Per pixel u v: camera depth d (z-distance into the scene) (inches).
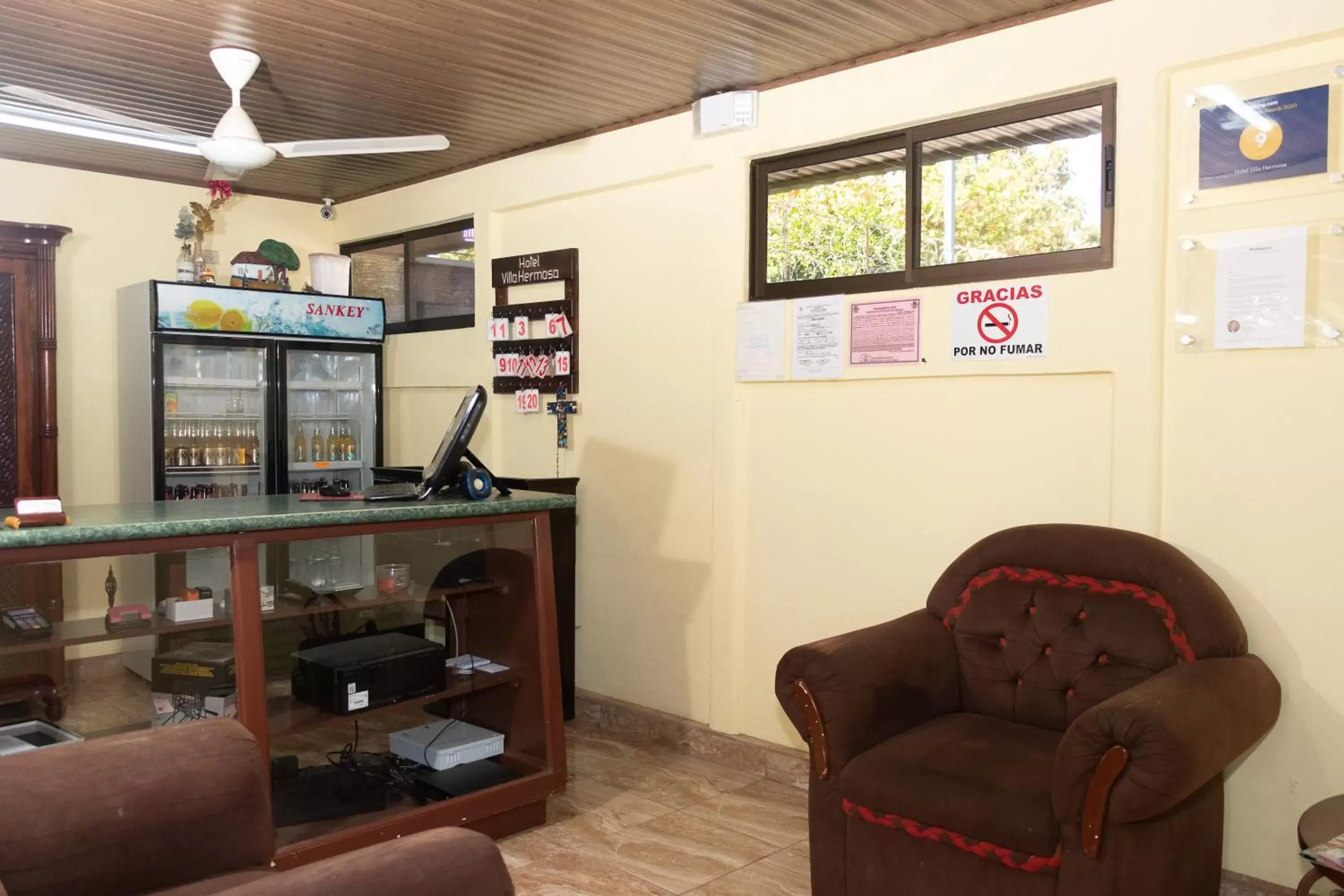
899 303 141.2
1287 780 109.9
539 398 196.2
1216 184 114.1
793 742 154.7
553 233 193.8
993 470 133.6
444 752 133.0
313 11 129.5
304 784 117.6
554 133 185.3
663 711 174.2
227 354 211.2
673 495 172.6
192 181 224.2
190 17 131.7
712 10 127.6
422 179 220.1
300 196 239.0
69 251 208.4
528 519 136.1
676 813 140.5
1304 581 109.0
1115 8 119.7
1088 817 89.3
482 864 65.5
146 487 198.7
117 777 74.1
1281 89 109.6
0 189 200.2
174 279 222.1
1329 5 104.6
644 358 176.9
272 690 112.5
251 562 110.5
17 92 124.1
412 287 230.2
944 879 99.7
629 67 148.9
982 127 134.0
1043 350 127.1
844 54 143.1
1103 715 88.7
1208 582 106.9
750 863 124.6
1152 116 117.3
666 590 173.8
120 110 172.1
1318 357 107.7
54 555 97.2
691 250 169.2
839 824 107.8
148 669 104.1
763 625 158.6
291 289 228.2
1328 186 106.7
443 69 150.5
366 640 123.6
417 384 227.0
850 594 148.3
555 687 134.8
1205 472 115.4
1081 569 114.0
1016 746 104.0
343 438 224.5
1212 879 104.4
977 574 122.3
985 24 131.1
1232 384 113.5
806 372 151.2
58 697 98.5
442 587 132.0
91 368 211.3
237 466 209.8
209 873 76.9
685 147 166.7
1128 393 119.8
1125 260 119.9
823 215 153.3
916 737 108.3
